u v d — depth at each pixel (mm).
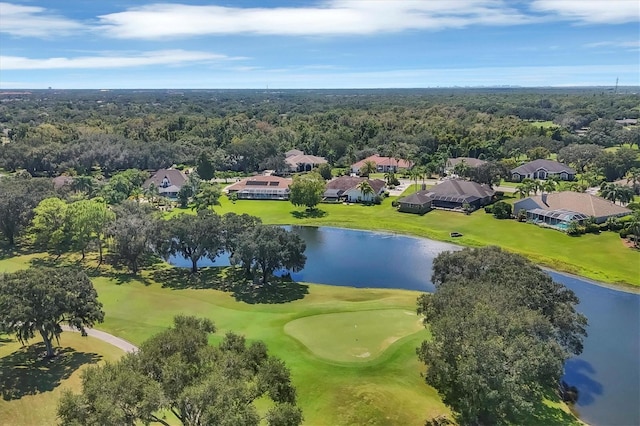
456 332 36594
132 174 140625
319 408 38812
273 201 133250
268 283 74438
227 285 73562
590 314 63469
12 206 89812
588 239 92688
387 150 185875
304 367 43844
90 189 119875
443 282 56031
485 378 33469
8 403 40062
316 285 74062
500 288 45000
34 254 87625
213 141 187625
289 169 170125
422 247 93812
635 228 87875
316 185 120188
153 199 125500
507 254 55562
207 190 125062
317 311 59188
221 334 52281
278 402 32906
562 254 85562
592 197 105938
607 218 100500
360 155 185125
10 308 44125
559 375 38875
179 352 30891
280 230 74812
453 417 38406
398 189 143750
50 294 46000
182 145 175750
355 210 122062
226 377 29016
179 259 88500
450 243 95375
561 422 39219
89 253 88750
